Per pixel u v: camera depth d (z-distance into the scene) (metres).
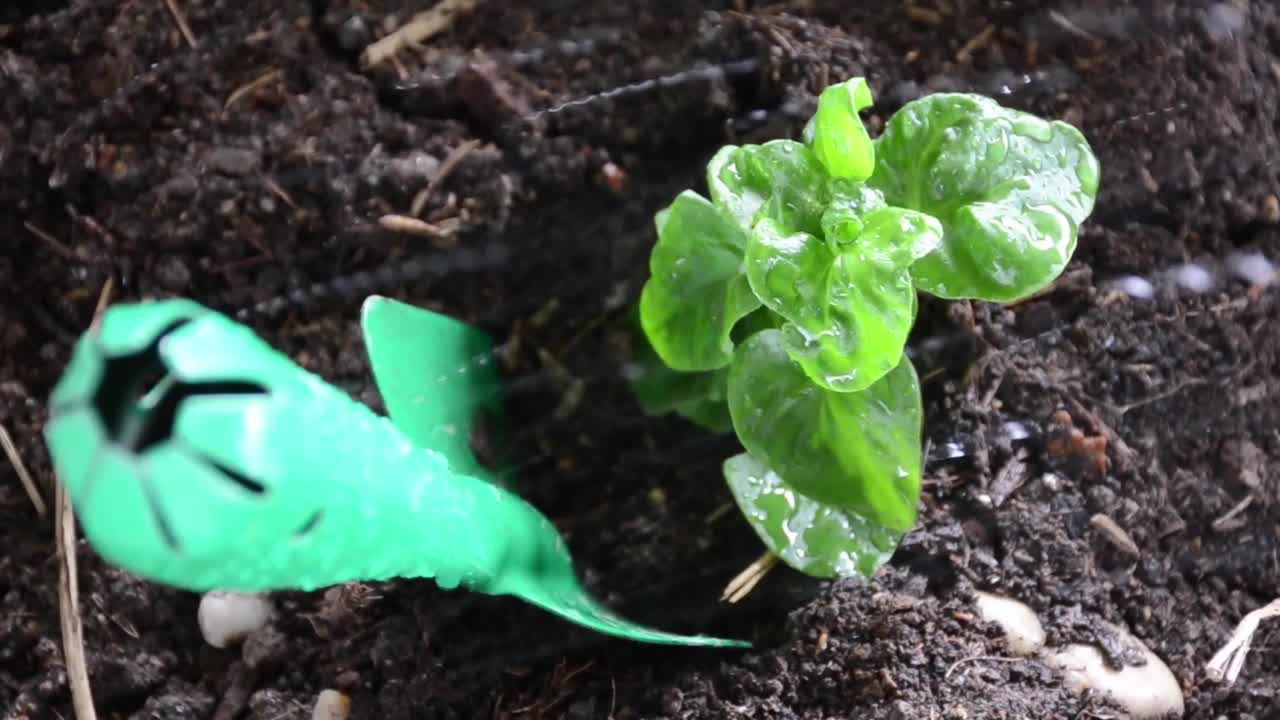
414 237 0.31
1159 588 0.31
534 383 0.31
